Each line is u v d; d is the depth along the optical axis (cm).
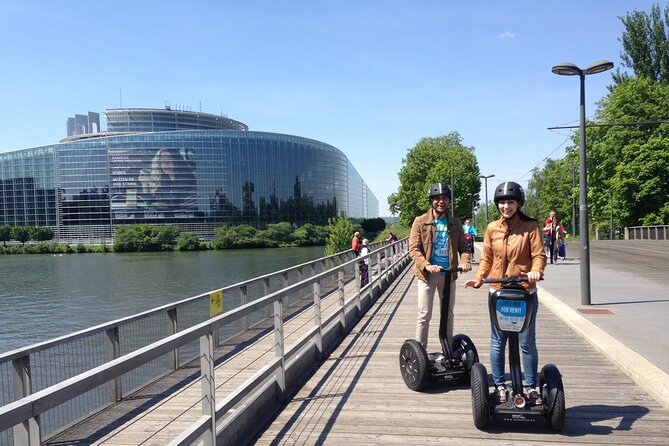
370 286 1235
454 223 573
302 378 620
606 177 5116
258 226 14450
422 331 589
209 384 379
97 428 436
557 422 429
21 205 14575
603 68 1065
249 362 607
